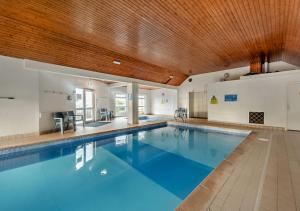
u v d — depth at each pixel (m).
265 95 6.46
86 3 2.96
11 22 3.56
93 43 4.88
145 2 2.93
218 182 2.07
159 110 14.27
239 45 4.97
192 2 2.91
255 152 3.32
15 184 2.90
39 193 2.62
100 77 6.71
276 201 1.66
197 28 3.88
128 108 8.41
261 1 2.79
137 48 5.29
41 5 3.01
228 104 7.65
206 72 9.47
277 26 3.63
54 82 6.20
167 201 2.40
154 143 5.61
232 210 1.53
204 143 5.53
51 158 4.17
